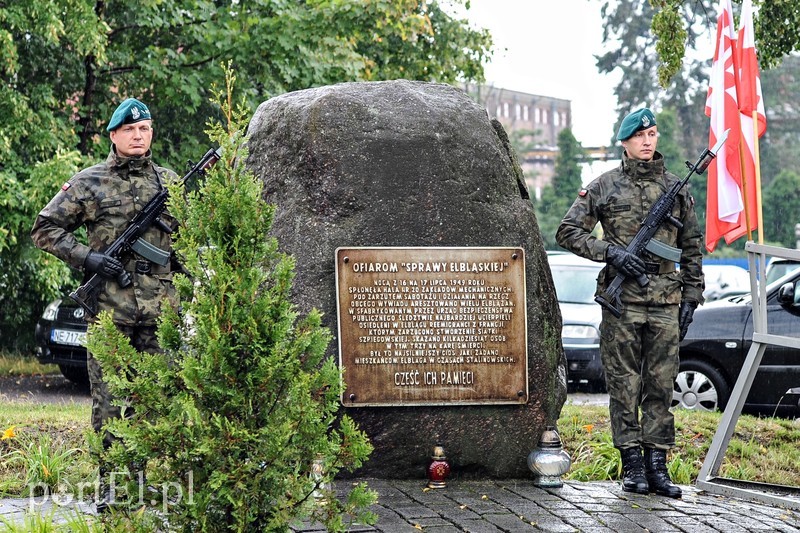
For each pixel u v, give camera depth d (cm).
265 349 424
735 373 1022
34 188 1316
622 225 643
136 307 565
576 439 806
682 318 644
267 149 655
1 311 1531
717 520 564
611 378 644
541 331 656
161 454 418
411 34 1941
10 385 1275
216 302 423
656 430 640
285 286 437
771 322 1001
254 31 1538
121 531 417
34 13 1316
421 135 644
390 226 637
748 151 693
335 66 1614
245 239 430
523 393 644
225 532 430
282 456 420
